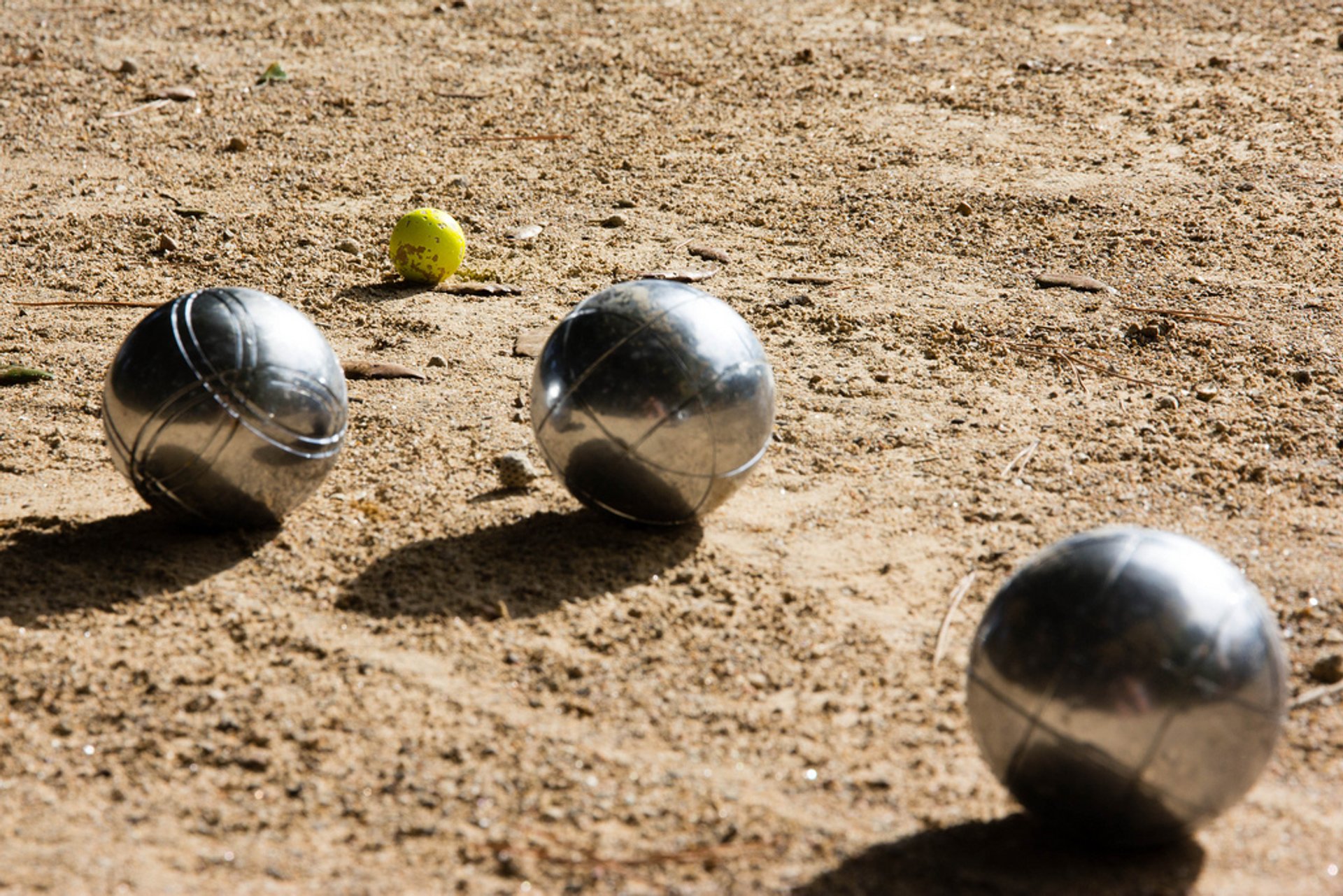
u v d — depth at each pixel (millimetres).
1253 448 1562
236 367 1459
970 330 1685
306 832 1353
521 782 1369
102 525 1499
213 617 1442
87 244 1801
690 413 1461
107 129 2221
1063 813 1341
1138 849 1350
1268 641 1333
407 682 1410
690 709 1401
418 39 2852
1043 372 1640
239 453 1463
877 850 1349
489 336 1681
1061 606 1334
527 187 1947
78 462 1555
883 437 1573
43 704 1398
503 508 1514
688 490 1475
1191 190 1896
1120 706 1325
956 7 3150
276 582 1462
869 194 1902
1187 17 3014
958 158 2057
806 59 2645
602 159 2074
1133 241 1804
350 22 2998
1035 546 1488
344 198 1905
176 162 2059
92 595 1453
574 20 3031
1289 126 2182
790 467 1549
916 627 1443
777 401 1606
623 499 1478
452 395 1615
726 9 3143
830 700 1407
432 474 1541
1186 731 1325
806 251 1797
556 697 1405
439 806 1361
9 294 1731
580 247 1804
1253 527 1502
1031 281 1750
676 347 1461
